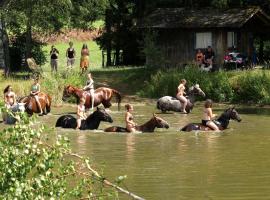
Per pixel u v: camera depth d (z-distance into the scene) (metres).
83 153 21.64
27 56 54.97
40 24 52.00
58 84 40.97
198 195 15.53
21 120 10.62
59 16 52.41
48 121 30.83
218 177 17.70
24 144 10.36
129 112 27.23
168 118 32.94
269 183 16.86
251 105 39.75
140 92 45.03
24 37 59.44
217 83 41.69
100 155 21.28
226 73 42.66
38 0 50.88
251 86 40.47
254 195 15.58
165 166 19.36
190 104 35.66
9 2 51.22
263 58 54.50
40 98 33.19
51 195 10.34
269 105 39.28
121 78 49.25
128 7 59.94
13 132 10.41
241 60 48.62
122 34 60.19
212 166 19.33
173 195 15.54
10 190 10.03
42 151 10.45
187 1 57.94
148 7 58.69
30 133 10.47
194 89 35.97
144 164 19.66
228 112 28.22
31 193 10.20
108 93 35.38
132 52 60.41
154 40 52.56
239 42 52.00
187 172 18.44
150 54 51.12
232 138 25.31
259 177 17.69
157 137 25.67
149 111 36.84
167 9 55.19
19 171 10.26
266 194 15.66
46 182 10.31
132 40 60.12
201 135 26.25
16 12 51.03
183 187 16.44
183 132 27.20
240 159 20.56
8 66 52.59
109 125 29.73
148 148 22.80
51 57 51.62
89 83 35.00
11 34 62.97
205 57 49.03
